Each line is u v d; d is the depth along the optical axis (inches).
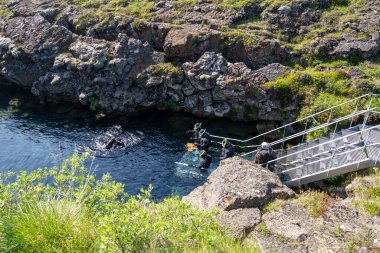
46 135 766.5
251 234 327.9
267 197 379.9
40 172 371.9
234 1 973.8
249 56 840.3
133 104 837.2
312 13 920.3
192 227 274.1
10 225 249.6
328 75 733.9
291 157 558.9
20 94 948.6
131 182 621.6
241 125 780.0
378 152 463.8
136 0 1055.0
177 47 844.6
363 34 831.7
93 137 756.0
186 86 807.7
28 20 982.4
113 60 833.5
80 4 1055.0
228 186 392.8
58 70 882.8
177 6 999.6
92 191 319.3
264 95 741.3
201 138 678.5
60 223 263.6
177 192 592.7
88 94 855.7
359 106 656.4
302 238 316.5
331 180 484.4
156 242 261.4
